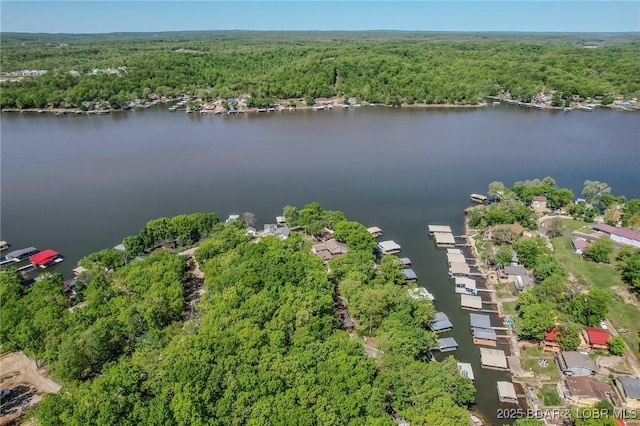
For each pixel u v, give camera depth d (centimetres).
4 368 9450
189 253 14362
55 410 7062
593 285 12038
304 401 7369
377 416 7375
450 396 8138
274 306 9750
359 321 10988
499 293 12200
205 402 7262
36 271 13638
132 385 7488
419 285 12731
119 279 11412
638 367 9306
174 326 9844
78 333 8950
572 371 9269
